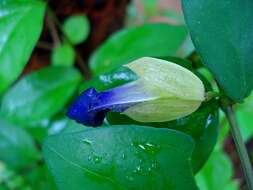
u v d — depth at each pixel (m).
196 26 0.19
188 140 0.18
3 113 0.31
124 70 0.21
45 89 0.31
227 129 0.31
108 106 0.19
